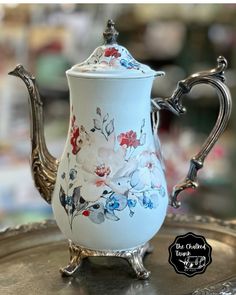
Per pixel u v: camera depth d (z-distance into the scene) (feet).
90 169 2.58
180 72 5.95
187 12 5.80
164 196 2.72
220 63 2.64
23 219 5.50
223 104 2.70
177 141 5.75
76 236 2.66
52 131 5.69
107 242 2.64
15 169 5.64
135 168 2.60
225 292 2.61
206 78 2.66
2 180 5.58
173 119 5.97
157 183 2.68
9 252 3.09
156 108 2.70
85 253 2.77
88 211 2.58
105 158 2.57
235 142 5.91
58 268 2.90
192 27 5.85
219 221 3.50
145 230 2.66
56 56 5.70
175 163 5.41
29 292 2.65
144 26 5.93
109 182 2.57
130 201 2.58
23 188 5.65
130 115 2.57
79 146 2.61
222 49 5.82
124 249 2.71
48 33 5.65
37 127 2.79
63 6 5.63
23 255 3.06
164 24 5.92
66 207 2.64
